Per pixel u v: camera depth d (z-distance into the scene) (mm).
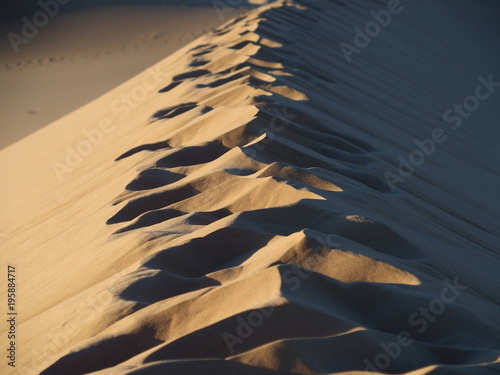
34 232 6836
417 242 4641
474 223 6883
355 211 4746
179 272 3975
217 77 10141
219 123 7074
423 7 22844
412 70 14828
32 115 19828
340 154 6879
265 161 5707
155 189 5691
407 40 17875
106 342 3322
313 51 12602
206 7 38750
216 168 5609
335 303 3408
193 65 11945
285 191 4719
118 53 29766
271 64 10516
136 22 35344
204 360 2977
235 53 11438
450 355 3191
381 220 4754
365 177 6215
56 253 5570
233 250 4129
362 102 10656
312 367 2945
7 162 12383
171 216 5004
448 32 20344
